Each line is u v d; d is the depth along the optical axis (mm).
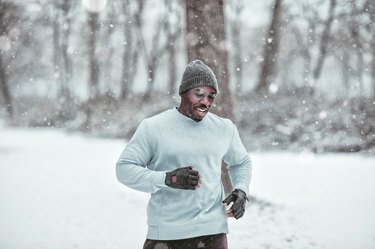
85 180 10719
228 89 7875
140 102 29672
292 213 7711
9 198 8680
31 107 47125
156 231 2984
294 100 22391
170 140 2961
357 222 7082
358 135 19297
